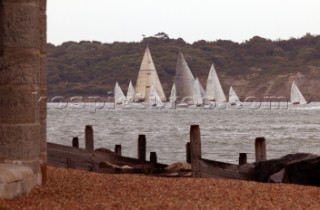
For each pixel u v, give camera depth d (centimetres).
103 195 5425
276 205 5112
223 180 6731
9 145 5294
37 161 5494
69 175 6694
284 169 7362
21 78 5297
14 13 5284
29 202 4941
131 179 6575
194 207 4900
